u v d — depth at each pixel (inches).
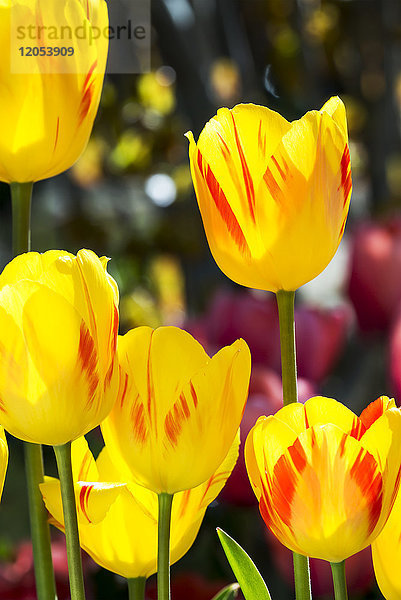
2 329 27.6
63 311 27.5
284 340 29.8
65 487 28.5
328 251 29.5
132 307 101.7
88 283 28.0
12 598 49.4
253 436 28.6
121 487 29.5
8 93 29.8
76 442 30.7
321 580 43.3
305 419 29.1
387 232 60.8
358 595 42.9
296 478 28.0
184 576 43.6
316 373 57.2
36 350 27.7
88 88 30.5
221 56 102.4
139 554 30.9
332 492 27.9
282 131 29.4
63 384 27.9
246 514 48.5
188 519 30.7
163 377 29.1
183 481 29.1
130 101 99.6
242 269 29.5
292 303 29.8
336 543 28.2
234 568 29.6
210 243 29.8
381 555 29.3
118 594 44.4
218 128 29.2
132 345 29.2
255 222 29.1
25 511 77.8
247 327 54.6
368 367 63.1
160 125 103.0
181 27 92.5
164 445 28.9
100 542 30.8
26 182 30.9
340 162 29.2
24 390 27.8
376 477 27.9
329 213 29.3
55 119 30.2
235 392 29.0
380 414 29.1
